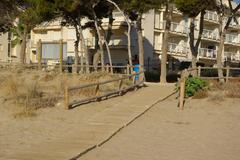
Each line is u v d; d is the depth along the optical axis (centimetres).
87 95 2041
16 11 4112
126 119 1599
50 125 1512
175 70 5072
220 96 2002
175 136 1366
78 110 1772
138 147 1214
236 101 1950
